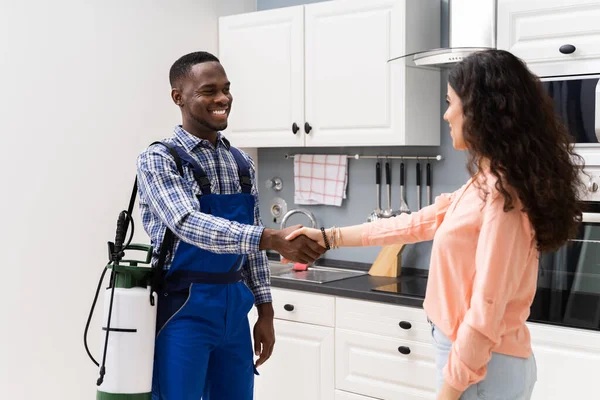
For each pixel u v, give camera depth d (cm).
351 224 368
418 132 320
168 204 200
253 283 238
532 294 174
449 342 176
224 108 216
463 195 175
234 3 387
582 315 259
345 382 304
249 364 228
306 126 341
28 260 301
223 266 212
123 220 210
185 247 208
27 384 303
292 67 346
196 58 217
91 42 320
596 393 255
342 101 330
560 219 164
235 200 217
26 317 301
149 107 345
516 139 162
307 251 209
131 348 199
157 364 210
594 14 255
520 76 167
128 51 334
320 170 372
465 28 288
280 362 324
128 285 202
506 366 168
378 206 354
